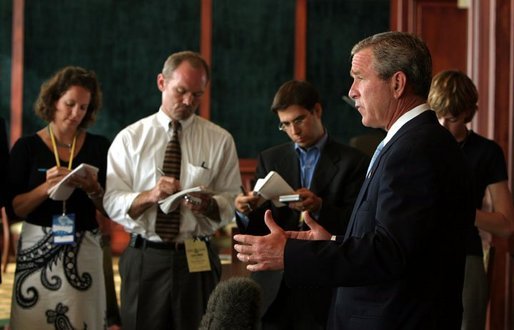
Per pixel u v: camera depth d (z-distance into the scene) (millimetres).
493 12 4770
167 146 3969
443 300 2311
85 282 4047
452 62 9656
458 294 2367
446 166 2264
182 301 3900
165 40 11086
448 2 9602
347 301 2412
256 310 1566
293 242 2330
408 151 2264
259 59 11250
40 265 3994
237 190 4129
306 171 3914
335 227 3672
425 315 2283
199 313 3926
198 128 4059
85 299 4035
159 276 3896
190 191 3674
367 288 2357
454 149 2328
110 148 4016
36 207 4000
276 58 11258
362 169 3828
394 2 11195
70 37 10930
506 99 4734
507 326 4625
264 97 11266
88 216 4109
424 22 9641
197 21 11148
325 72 11273
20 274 4012
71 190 3891
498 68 4746
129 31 11031
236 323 1541
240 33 11211
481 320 3779
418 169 2240
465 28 9633
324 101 11266
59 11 10906
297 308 3693
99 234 4199
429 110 2396
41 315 3977
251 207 3820
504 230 3795
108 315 5363
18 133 10836
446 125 3805
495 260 4699
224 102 11242
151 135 3980
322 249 2293
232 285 1565
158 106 11086
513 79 4680
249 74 11250
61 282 3982
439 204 2232
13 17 10820
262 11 11219
